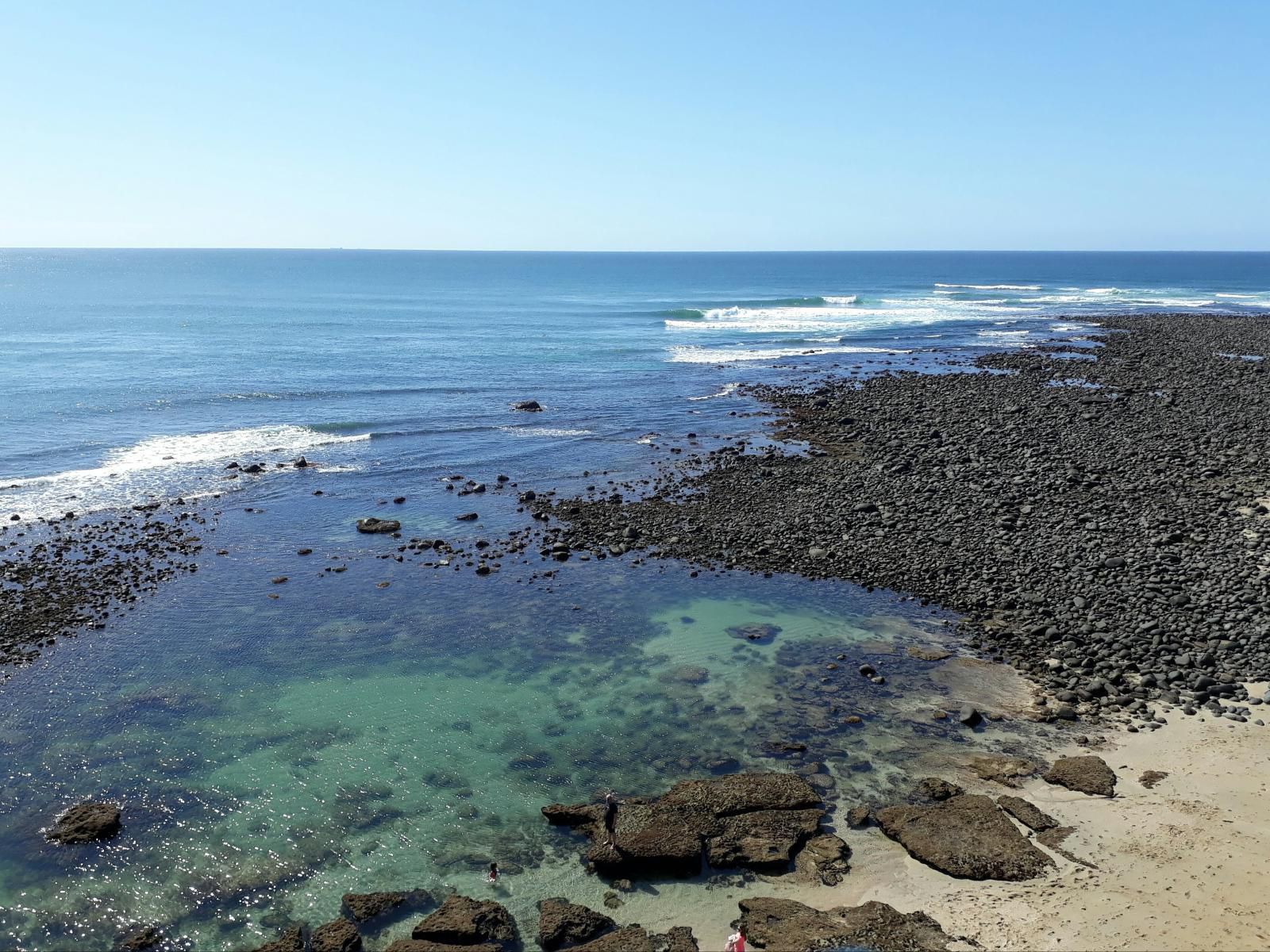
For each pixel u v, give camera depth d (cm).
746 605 2194
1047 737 1584
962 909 1172
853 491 2988
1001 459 3266
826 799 1441
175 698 1752
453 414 4312
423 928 1154
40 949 1144
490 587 2308
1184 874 1199
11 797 1441
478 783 1502
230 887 1260
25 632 1992
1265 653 1786
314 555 2508
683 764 1552
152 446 3588
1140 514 2589
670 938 1148
